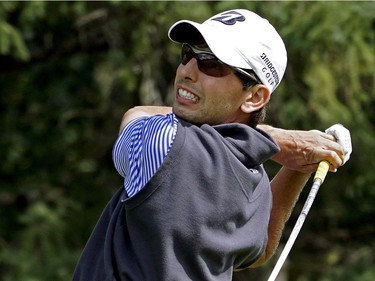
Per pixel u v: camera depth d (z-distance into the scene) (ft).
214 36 35.37
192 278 34.58
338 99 101.91
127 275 34.40
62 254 102.89
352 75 96.22
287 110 97.96
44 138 112.47
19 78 112.78
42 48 108.47
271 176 99.30
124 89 102.53
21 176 111.45
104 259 35.12
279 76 36.70
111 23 99.04
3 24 92.22
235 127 35.29
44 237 103.35
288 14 92.53
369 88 105.09
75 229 106.73
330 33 92.53
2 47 92.02
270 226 41.22
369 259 118.01
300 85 99.86
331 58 95.86
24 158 112.16
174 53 94.43
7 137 112.06
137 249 34.42
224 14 36.52
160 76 100.48
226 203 34.50
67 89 112.98
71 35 107.34
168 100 99.30
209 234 34.47
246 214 35.17
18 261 101.30
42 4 93.97
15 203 110.32
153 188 34.01
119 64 98.37
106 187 111.04
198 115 35.94
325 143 40.06
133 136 35.45
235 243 34.96
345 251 119.55
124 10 96.58
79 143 112.27
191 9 91.35
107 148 111.45
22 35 101.65
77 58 112.47
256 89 36.27
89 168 111.34
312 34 92.27
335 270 115.44
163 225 33.96
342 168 110.22
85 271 35.94
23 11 93.71
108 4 98.12
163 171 34.04
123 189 36.58
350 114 100.37
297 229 38.32
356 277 114.01
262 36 35.96
